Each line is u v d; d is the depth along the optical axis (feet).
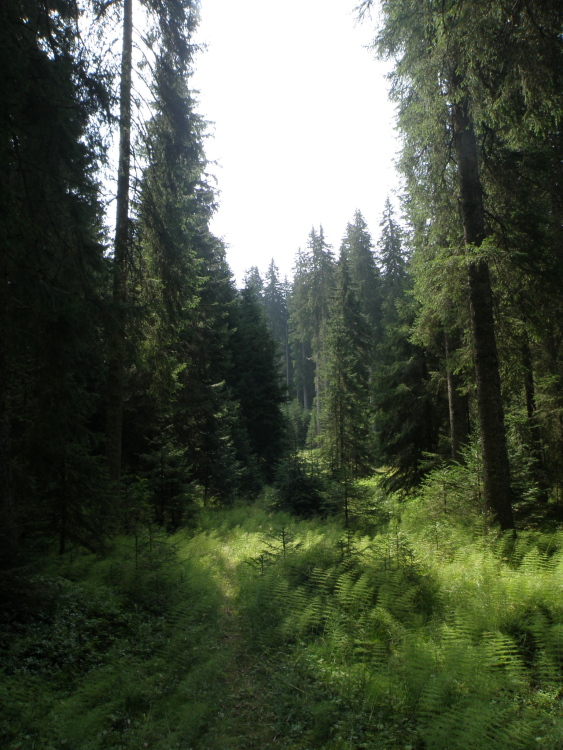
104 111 28.35
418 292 40.86
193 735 14.52
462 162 34.01
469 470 39.83
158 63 41.52
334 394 74.28
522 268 33.06
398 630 19.88
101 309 27.14
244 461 81.71
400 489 64.59
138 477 42.01
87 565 27.86
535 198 36.32
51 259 24.86
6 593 20.04
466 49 27.20
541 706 14.97
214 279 74.18
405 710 15.56
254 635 21.99
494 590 21.74
